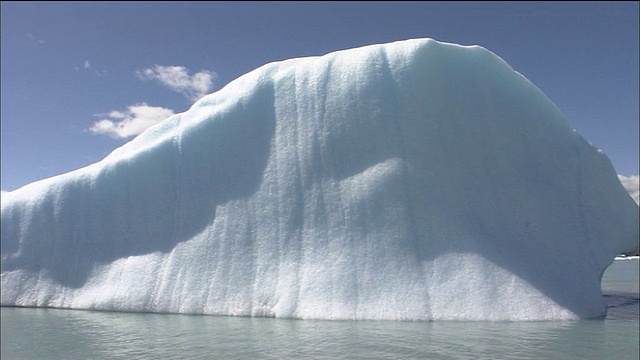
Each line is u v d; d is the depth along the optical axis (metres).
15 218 13.99
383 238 10.09
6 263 13.61
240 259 10.93
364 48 11.64
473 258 9.60
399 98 10.97
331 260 10.16
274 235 10.88
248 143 11.82
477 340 7.50
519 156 11.16
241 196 11.47
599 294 9.84
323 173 10.94
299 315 9.77
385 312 9.35
